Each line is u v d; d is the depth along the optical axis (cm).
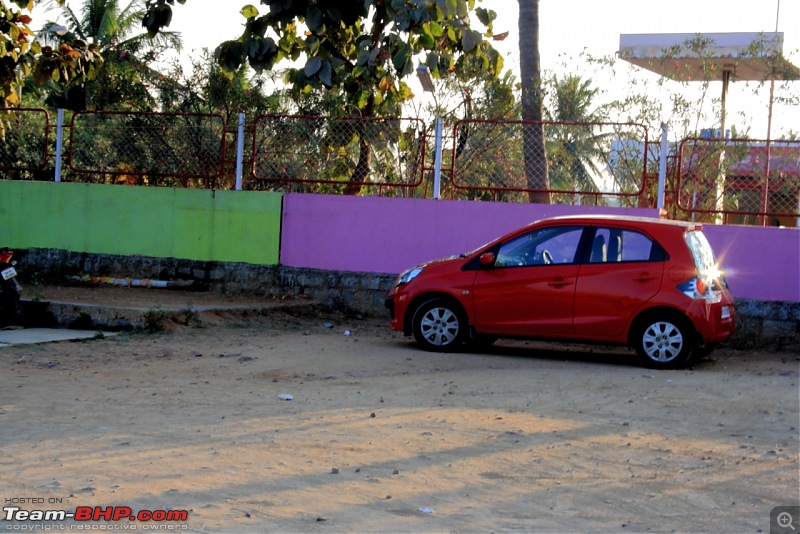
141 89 2195
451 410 782
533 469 613
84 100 2989
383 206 1441
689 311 1012
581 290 1053
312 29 1350
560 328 1062
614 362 1080
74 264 1557
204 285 1509
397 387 888
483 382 916
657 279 1029
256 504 528
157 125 1538
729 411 795
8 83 1517
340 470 600
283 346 1145
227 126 1516
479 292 1096
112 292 1442
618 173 1373
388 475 592
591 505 543
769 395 864
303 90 1434
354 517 511
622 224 1065
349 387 887
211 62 1995
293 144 1482
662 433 714
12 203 1587
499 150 1408
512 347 1193
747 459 645
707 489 577
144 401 803
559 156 1391
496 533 494
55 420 722
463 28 1312
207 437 679
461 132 1420
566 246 1080
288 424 724
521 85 1574
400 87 1502
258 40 1367
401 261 1437
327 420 740
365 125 1455
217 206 1509
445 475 596
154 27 1373
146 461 611
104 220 1552
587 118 1490
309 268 1473
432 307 1121
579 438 695
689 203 1360
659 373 991
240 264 1499
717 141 1342
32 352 1045
